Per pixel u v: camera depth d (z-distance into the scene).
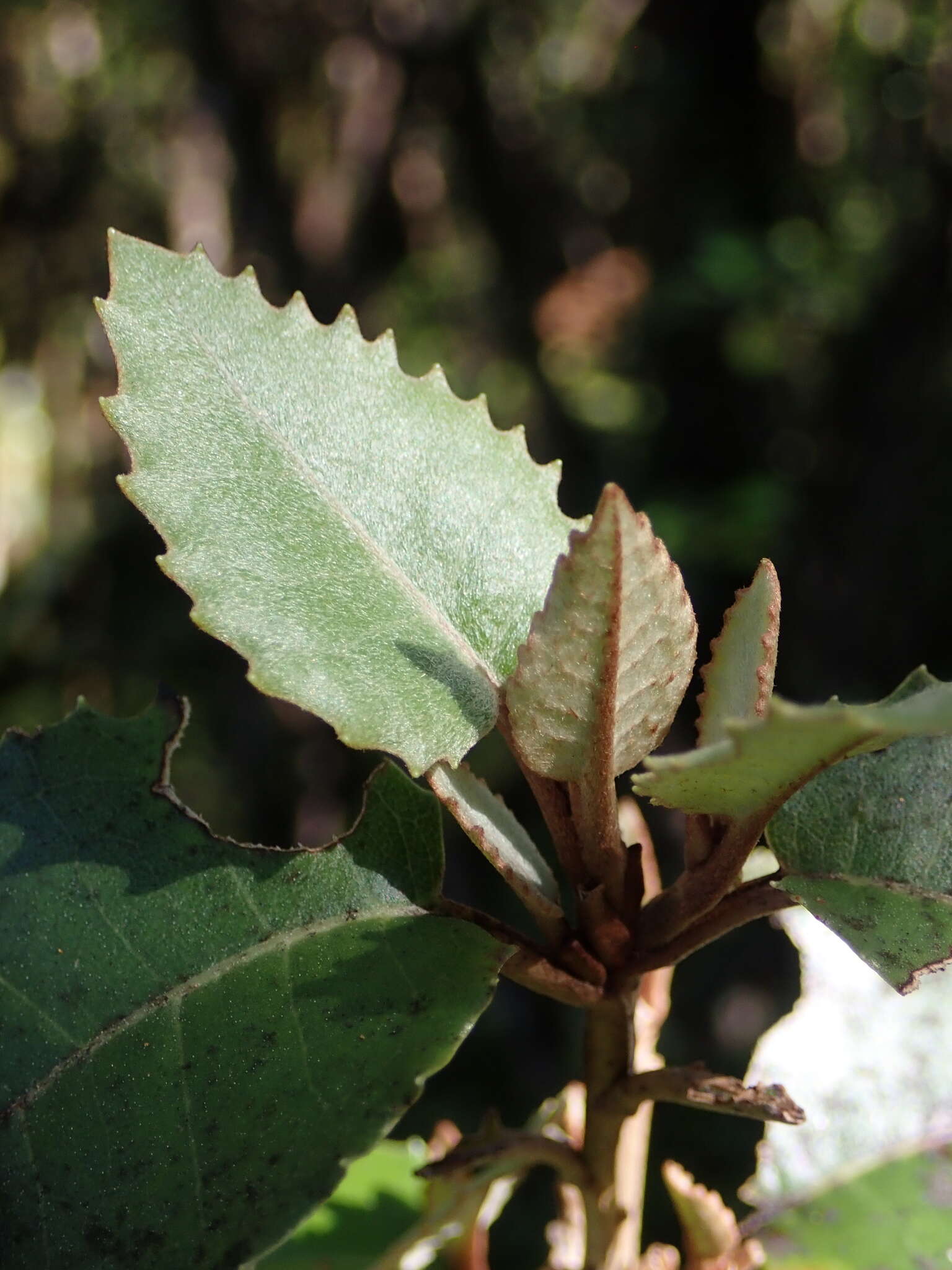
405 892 0.21
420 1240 0.23
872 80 1.03
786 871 0.21
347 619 0.21
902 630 0.88
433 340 1.26
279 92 1.08
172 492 0.21
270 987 0.20
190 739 1.00
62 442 1.16
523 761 0.20
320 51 1.08
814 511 0.93
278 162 1.10
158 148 1.11
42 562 1.09
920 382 0.90
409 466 0.22
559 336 1.20
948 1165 0.25
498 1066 0.85
